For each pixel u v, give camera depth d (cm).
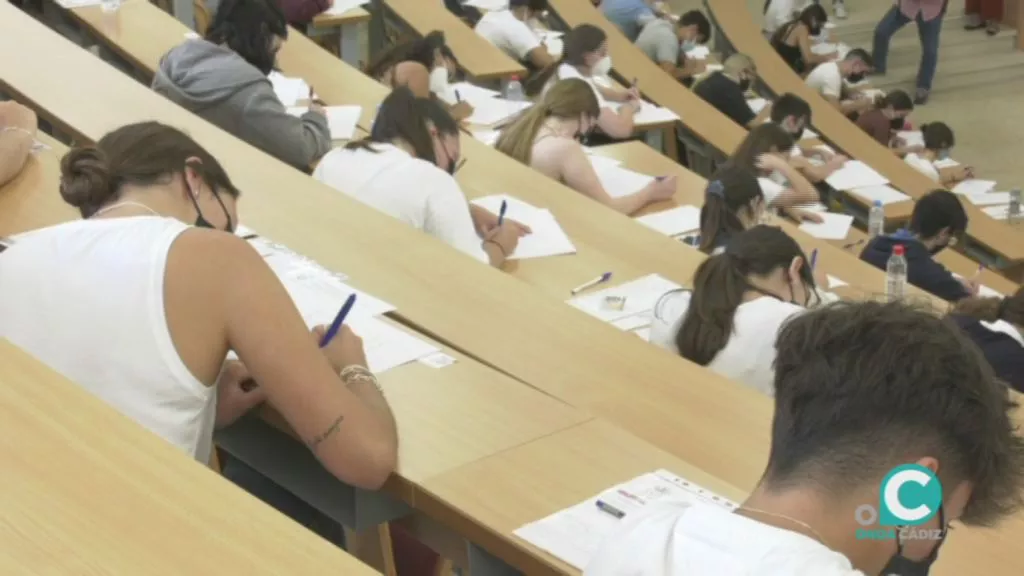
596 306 304
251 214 254
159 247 157
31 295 158
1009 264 641
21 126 259
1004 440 106
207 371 157
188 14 527
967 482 106
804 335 108
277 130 364
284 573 98
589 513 155
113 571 95
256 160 282
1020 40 1076
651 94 671
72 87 315
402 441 170
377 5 658
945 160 778
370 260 239
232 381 173
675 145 657
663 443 192
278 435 186
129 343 154
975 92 1006
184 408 156
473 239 306
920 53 1067
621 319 296
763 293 262
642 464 168
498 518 153
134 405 154
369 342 201
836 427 104
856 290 407
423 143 317
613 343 221
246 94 362
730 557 101
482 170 387
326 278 226
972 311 338
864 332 106
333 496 180
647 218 411
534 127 412
